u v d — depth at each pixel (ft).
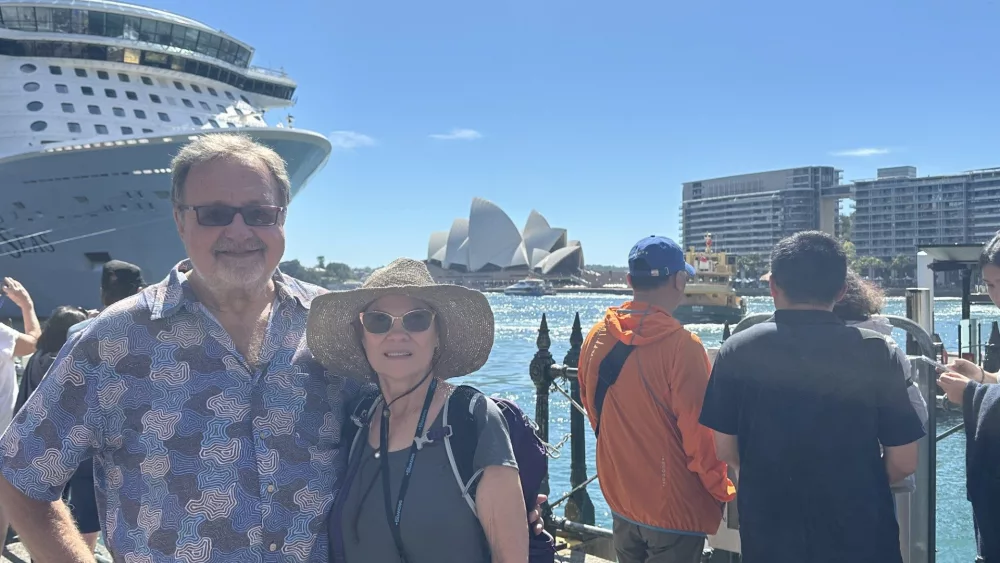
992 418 6.84
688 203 518.37
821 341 6.88
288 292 6.69
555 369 13.33
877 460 6.86
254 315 6.54
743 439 7.22
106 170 71.15
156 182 72.54
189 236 6.18
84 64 79.61
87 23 80.28
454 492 5.66
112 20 81.05
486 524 5.63
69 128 75.36
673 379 8.61
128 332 5.90
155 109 81.10
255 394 6.10
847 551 6.65
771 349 7.06
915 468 6.99
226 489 5.82
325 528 6.20
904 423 6.77
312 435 6.27
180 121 81.61
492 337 6.44
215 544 5.78
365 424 6.25
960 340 22.43
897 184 331.36
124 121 78.18
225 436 5.90
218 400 5.95
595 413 9.52
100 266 77.05
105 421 5.90
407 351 5.97
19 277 76.79
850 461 6.73
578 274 413.18
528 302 313.94
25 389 12.16
